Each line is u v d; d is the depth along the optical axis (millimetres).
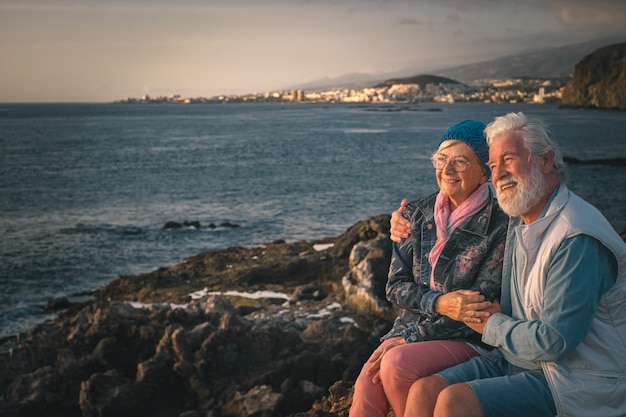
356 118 157875
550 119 124375
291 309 11664
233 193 35062
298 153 62375
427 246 3385
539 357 2766
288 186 37844
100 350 8320
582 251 2719
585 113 163250
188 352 7855
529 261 2891
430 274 3355
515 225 3059
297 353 8109
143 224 25969
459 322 3172
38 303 15234
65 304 14883
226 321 8383
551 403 2814
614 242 2740
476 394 2781
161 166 50625
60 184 39875
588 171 42062
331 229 24547
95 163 53531
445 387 2926
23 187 38531
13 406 7641
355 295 11570
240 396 7148
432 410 2928
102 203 31969
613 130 89250
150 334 8516
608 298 2750
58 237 23359
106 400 7422
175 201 32375
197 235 23609
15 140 83875
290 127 116312
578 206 2836
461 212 3271
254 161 54344
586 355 2764
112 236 23562
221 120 156000
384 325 10203
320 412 5285
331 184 38625
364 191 35438
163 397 7652
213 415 7129
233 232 24141
